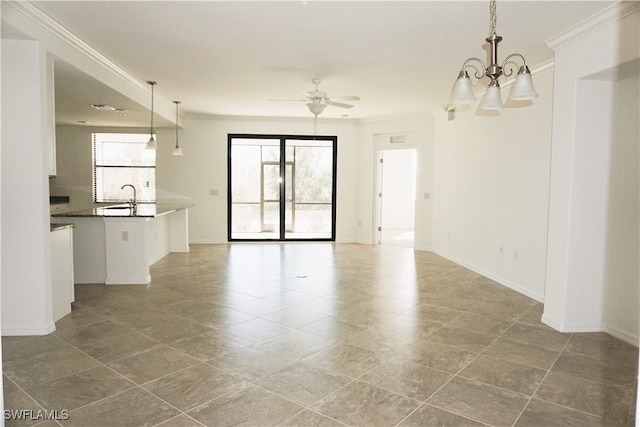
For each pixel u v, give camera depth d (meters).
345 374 2.99
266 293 5.13
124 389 2.76
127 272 5.54
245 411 2.51
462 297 5.00
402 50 4.43
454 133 7.23
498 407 2.58
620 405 2.62
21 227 3.58
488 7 3.33
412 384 2.86
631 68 3.34
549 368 3.12
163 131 8.81
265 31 3.91
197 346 3.47
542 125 4.79
